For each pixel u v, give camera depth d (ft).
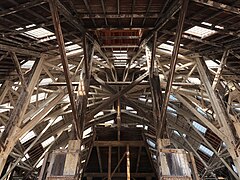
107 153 60.90
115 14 26.63
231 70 37.40
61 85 40.04
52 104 39.50
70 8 25.53
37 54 35.09
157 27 28.35
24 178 56.39
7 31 27.50
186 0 18.89
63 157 26.25
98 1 24.41
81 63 39.60
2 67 35.83
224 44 31.71
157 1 24.49
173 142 71.61
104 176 67.21
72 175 24.72
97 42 36.50
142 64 48.39
